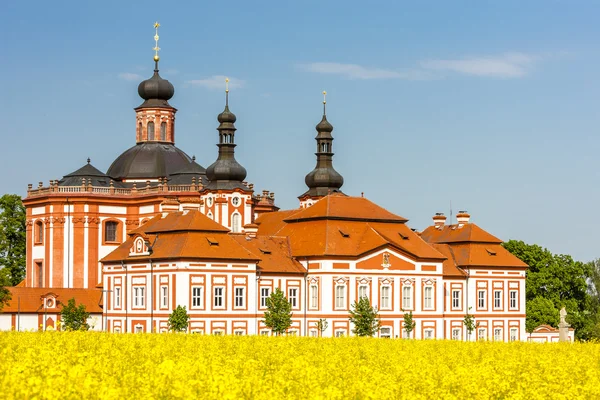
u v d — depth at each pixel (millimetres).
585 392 98438
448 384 99562
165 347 123625
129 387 88438
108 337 135125
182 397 85125
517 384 100750
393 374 104438
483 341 152250
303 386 93688
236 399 85125
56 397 81250
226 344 132375
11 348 113062
